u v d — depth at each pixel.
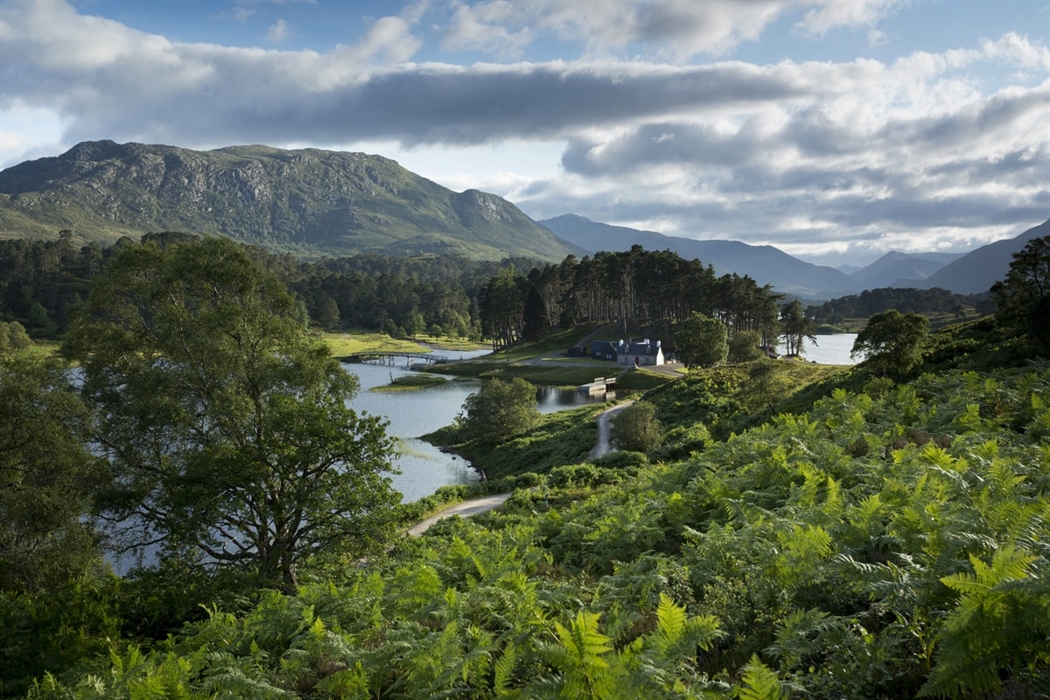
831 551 8.14
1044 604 4.47
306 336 32.41
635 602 9.12
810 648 5.78
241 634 12.34
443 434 78.12
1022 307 45.72
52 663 15.06
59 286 161.88
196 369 27.77
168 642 14.23
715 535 9.92
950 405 23.73
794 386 53.56
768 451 20.16
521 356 152.62
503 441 71.88
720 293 135.88
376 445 24.58
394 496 24.53
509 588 10.30
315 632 9.67
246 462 23.33
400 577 15.58
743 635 7.02
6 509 22.64
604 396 109.44
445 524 33.72
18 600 19.23
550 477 46.34
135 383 26.84
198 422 27.48
